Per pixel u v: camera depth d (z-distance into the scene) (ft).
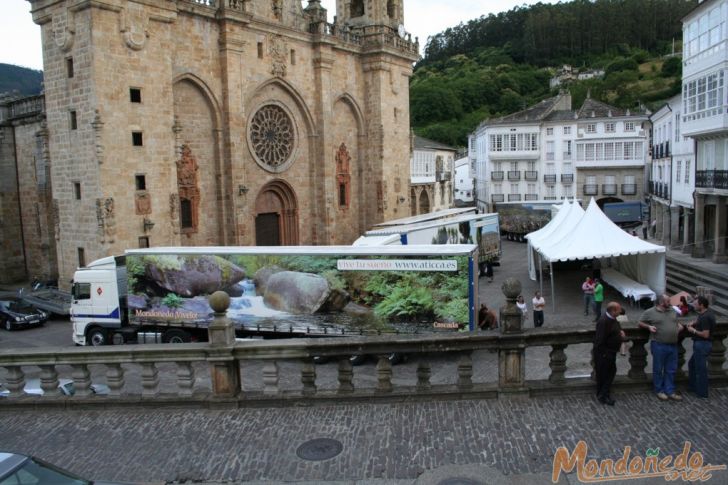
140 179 111.34
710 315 38.22
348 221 174.09
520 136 257.34
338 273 76.33
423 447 34.12
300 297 78.07
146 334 84.99
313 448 34.68
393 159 180.96
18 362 42.70
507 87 431.84
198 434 37.17
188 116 125.90
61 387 50.55
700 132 121.19
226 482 31.60
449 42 590.96
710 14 116.26
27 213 150.71
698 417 36.06
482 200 284.82
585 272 141.28
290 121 151.02
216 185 132.26
